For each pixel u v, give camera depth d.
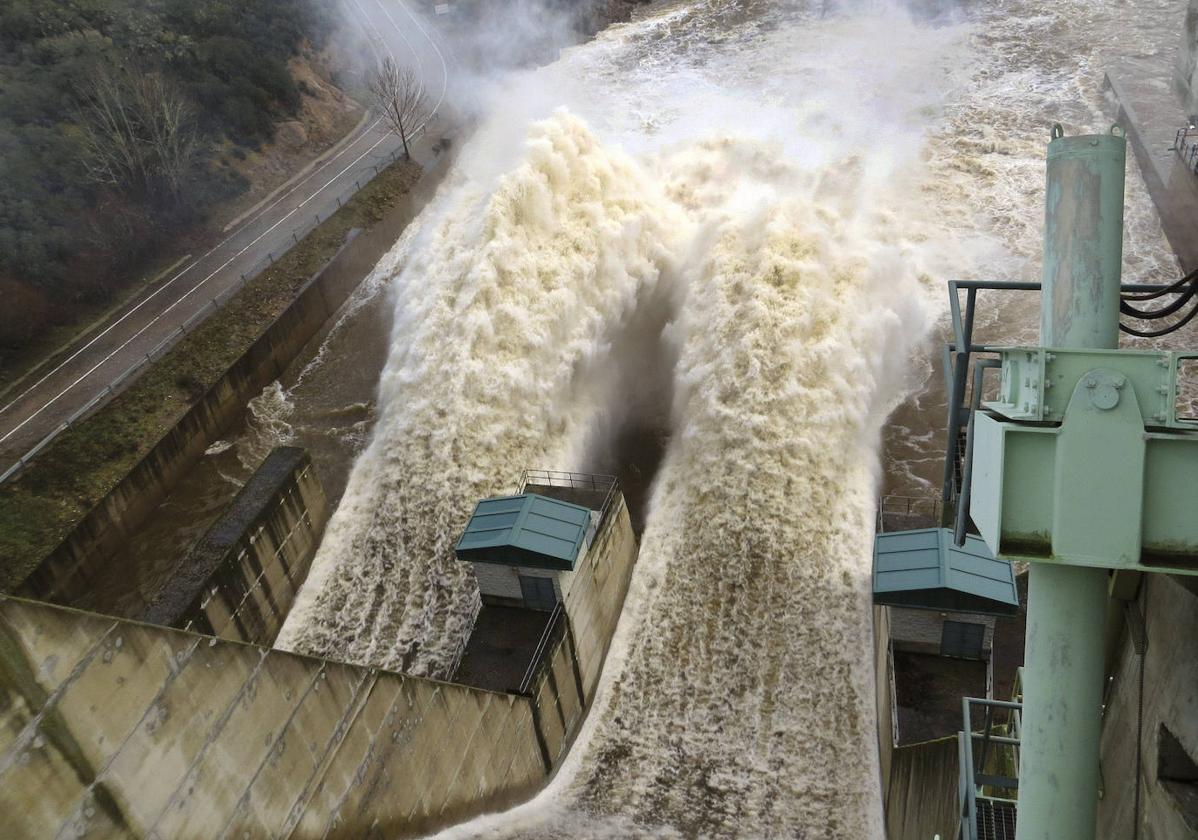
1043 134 57.91
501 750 21.30
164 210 51.59
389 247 55.44
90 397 38.69
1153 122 55.28
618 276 35.72
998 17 75.38
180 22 64.69
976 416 8.63
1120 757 11.08
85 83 53.06
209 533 26.77
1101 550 7.60
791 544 28.11
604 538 26.44
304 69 71.38
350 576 29.92
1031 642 8.52
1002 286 9.43
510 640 23.78
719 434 30.66
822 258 33.88
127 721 11.51
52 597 31.39
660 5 93.31
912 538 22.80
